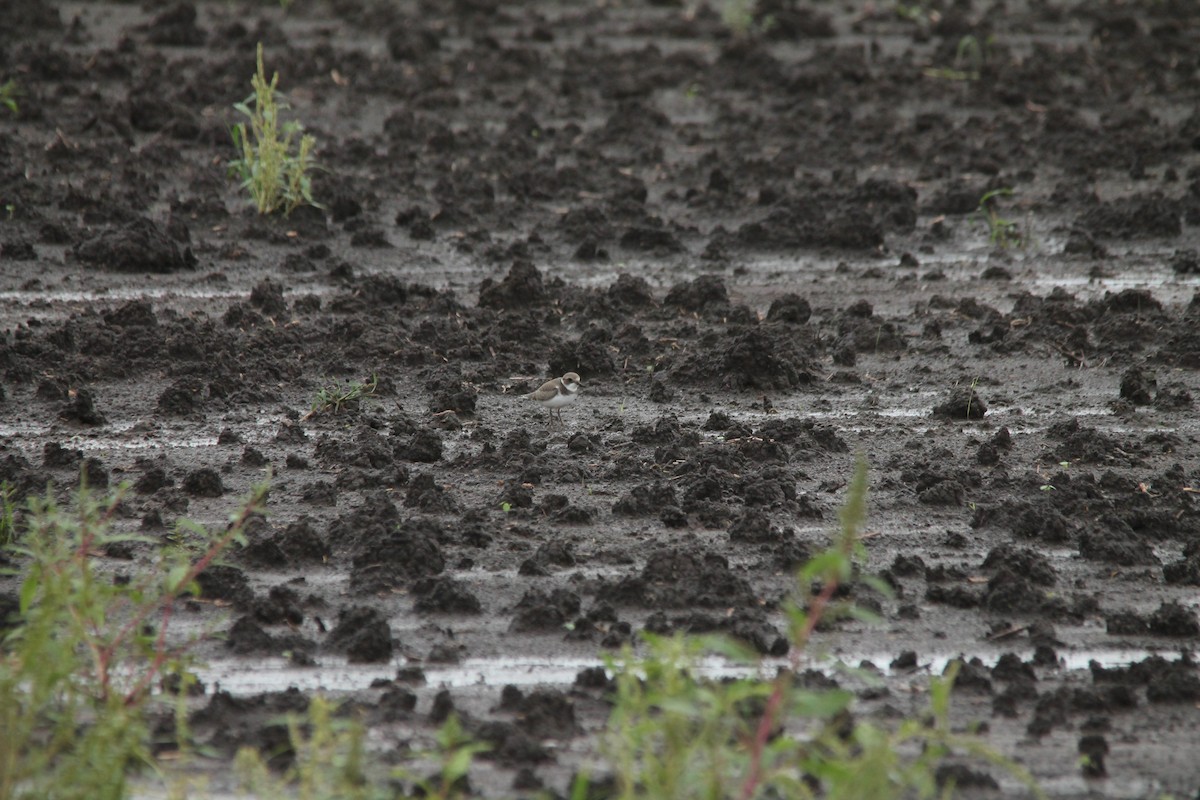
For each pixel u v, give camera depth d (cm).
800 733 2317
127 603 2692
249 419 3684
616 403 3862
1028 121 6744
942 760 2241
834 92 7219
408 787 2133
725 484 3272
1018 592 2777
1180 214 5488
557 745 2266
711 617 2672
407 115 6431
